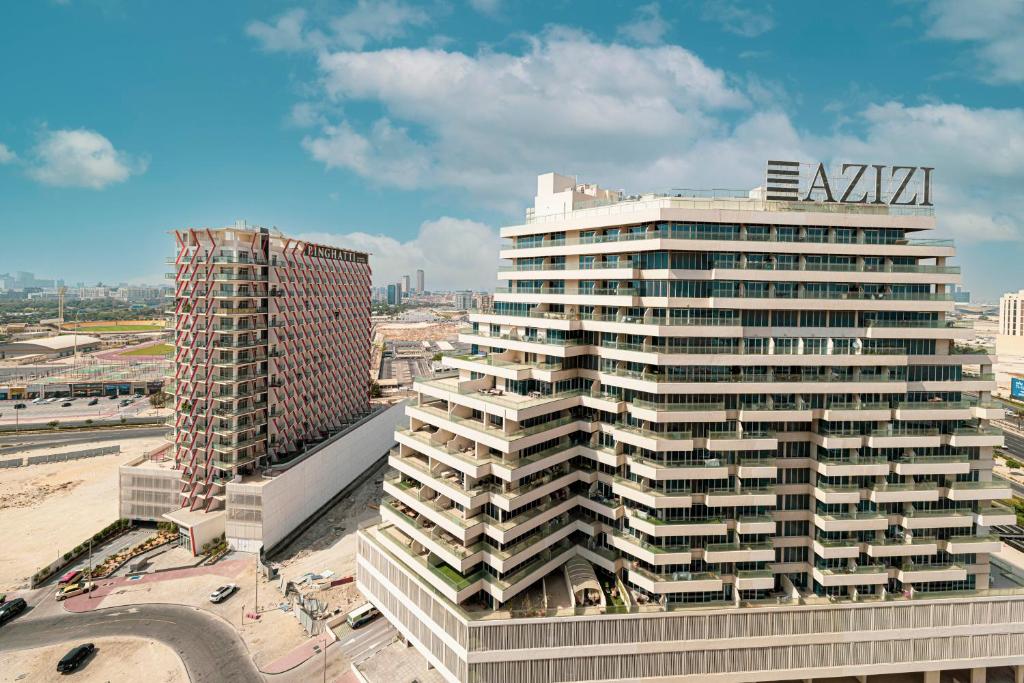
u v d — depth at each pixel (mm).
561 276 68000
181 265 100188
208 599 79250
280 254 110500
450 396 67500
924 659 60844
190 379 100188
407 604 64812
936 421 62188
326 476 111625
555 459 63719
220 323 98562
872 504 62062
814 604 59812
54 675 63906
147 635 71312
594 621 56625
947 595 61562
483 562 59969
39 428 172000
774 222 59156
